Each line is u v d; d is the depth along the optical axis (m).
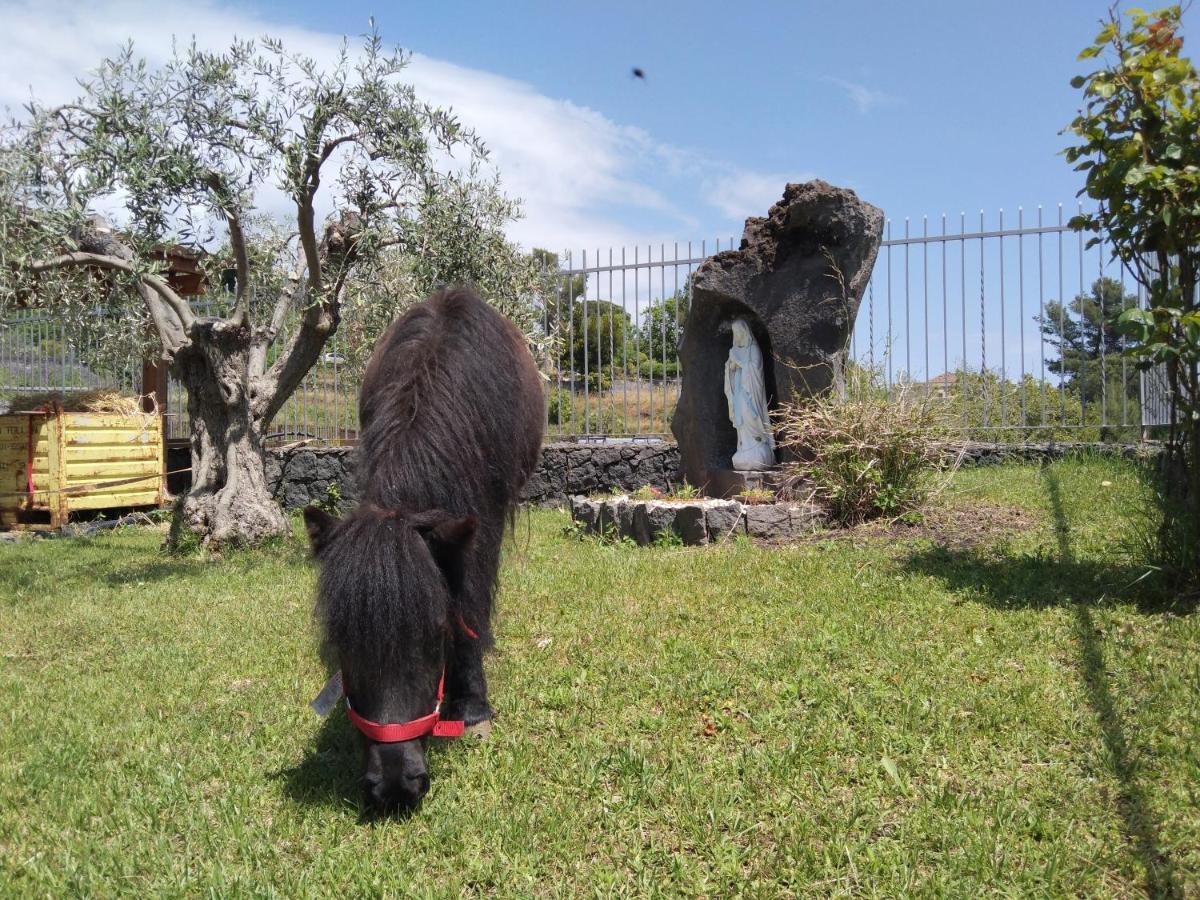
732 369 9.58
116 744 4.39
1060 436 11.52
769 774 3.75
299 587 7.47
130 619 6.65
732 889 3.06
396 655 3.00
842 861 3.16
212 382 9.70
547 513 11.34
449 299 4.50
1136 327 5.30
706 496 9.97
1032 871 2.99
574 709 4.52
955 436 9.89
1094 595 5.61
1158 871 2.94
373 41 8.43
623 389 12.36
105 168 7.73
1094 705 4.11
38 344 15.34
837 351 9.04
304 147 8.19
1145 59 5.12
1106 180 5.28
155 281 9.40
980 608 5.55
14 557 9.88
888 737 3.97
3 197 7.59
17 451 12.27
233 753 4.22
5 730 4.56
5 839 3.56
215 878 3.14
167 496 13.48
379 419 3.70
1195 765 3.54
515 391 4.30
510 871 3.18
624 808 3.56
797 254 9.22
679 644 5.28
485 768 3.91
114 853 3.36
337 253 9.48
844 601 5.87
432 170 8.75
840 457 8.38
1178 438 5.58
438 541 3.27
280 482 13.09
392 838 3.43
